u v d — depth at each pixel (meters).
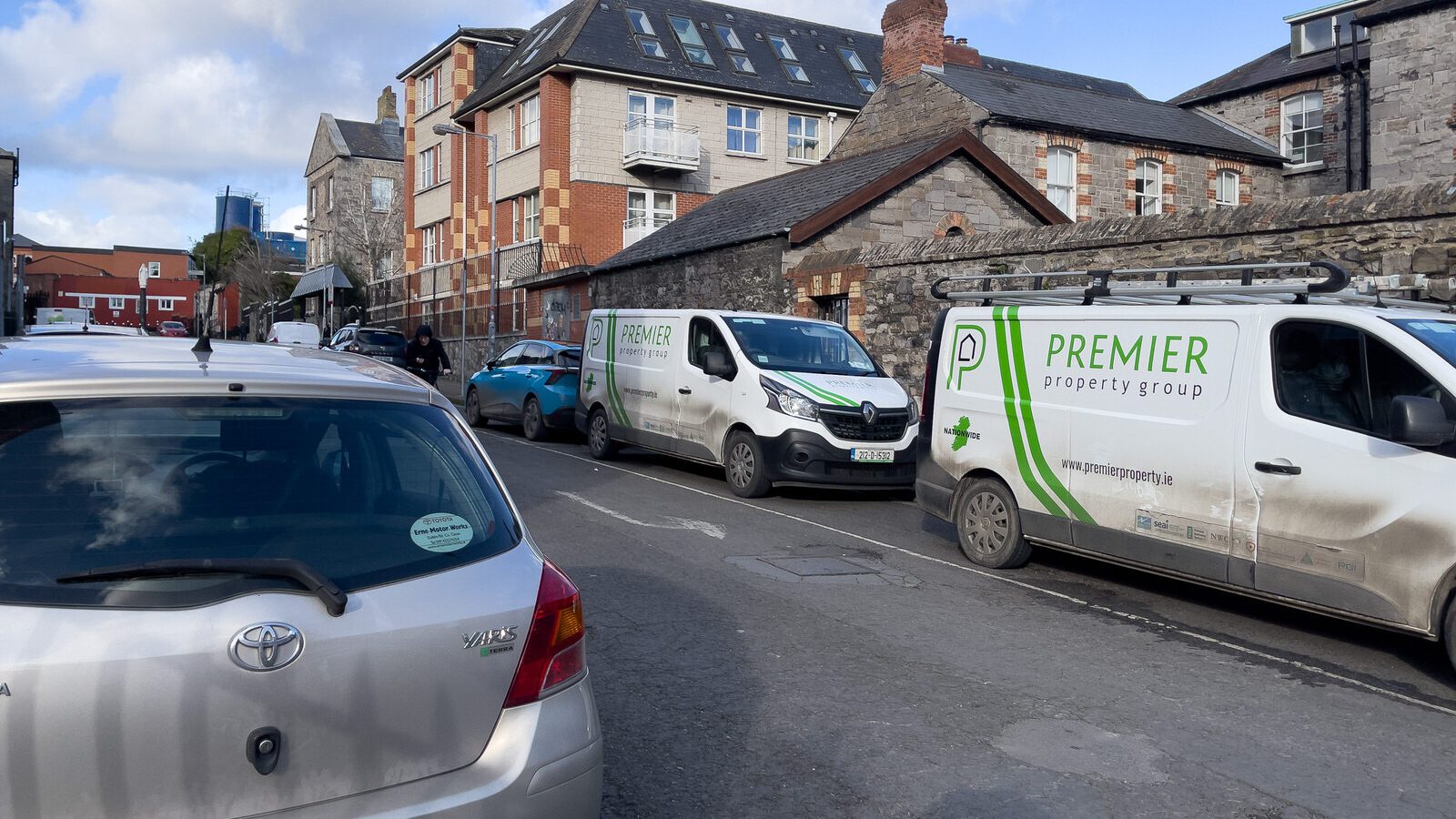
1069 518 7.66
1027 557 8.22
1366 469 5.93
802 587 7.45
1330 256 10.85
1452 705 5.44
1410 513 5.71
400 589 2.72
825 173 21.86
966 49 29.09
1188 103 29.20
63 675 2.32
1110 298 8.14
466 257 37.06
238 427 2.87
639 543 8.66
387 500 2.91
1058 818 4.04
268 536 2.69
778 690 5.31
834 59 37.59
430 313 39.25
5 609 2.36
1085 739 4.83
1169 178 24.91
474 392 18.73
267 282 56.84
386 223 54.53
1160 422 7.04
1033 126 22.91
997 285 14.34
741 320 12.20
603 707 4.97
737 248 19.67
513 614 2.83
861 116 26.09
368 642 2.60
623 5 34.38
